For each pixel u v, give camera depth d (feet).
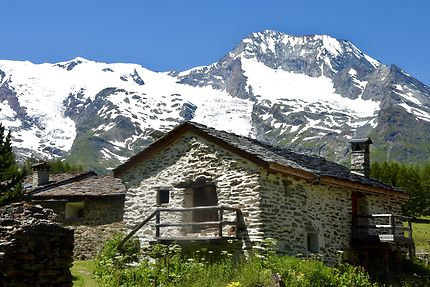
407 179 245.04
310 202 76.79
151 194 79.20
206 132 74.02
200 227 75.15
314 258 71.61
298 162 80.18
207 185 74.33
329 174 78.33
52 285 33.81
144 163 80.79
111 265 66.49
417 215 235.40
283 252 70.13
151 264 66.13
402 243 87.20
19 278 32.68
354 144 98.43
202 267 62.75
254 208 68.90
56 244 34.37
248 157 69.87
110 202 99.14
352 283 64.28
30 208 34.68
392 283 79.82
